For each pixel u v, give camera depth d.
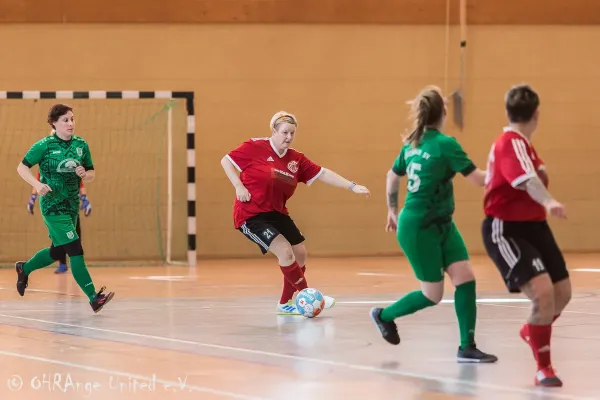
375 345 12.34
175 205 30.09
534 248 9.68
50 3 29.44
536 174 9.45
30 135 29.39
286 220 15.71
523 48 31.12
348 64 30.69
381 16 30.69
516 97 9.71
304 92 30.58
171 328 14.12
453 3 30.83
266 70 30.42
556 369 10.56
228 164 15.39
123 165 29.80
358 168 30.78
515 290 9.73
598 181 31.41
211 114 30.28
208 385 9.62
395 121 30.88
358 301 17.77
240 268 26.75
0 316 15.72
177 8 29.92
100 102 29.62
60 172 15.74
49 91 27.95
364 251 30.89
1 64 29.33
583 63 31.36
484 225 10.00
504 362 10.98
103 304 15.80
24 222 29.39
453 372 10.34
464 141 30.98
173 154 30.06
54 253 16.53
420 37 30.88
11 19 29.30
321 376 10.12
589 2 31.28
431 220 10.70
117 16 29.72
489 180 9.86
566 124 31.30
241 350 11.95
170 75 30.05
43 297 18.88
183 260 29.91
